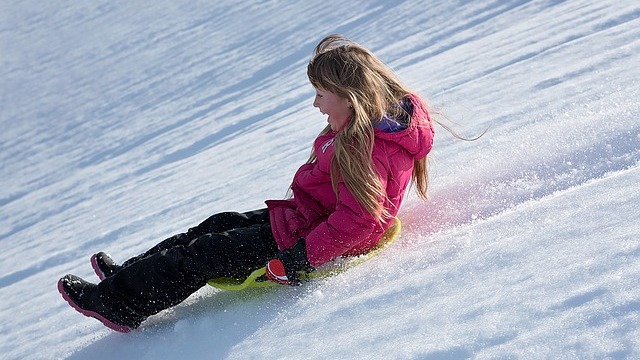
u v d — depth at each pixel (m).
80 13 44.09
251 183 8.39
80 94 25.86
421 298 3.34
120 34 34.47
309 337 3.48
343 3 21.81
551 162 4.89
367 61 4.18
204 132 14.89
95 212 11.66
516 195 4.70
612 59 7.01
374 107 4.13
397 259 4.10
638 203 3.37
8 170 19.44
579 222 3.42
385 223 4.29
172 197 9.93
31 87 30.02
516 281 3.09
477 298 3.08
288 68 18.02
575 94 6.25
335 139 4.14
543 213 3.79
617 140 4.82
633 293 2.63
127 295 4.38
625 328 2.48
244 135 12.62
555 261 3.11
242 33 24.75
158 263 4.30
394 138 4.12
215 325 4.18
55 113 24.42
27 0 53.12
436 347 2.82
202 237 4.35
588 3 11.06
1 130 24.45
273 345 3.60
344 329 3.39
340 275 4.17
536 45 9.38
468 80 8.95
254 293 4.36
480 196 4.82
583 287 2.80
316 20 21.33
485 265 3.38
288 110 13.14
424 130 4.27
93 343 4.70
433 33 14.66
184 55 25.41
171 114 18.62
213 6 32.53
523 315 2.79
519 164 5.01
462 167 5.39
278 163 8.87
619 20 9.09
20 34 43.69
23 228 13.27
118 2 43.38
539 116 6.00
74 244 9.64
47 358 4.84
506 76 8.02
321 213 4.41
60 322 5.80
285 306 4.04
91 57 31.86
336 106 4.20
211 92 19.05
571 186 4.57
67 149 19.48
